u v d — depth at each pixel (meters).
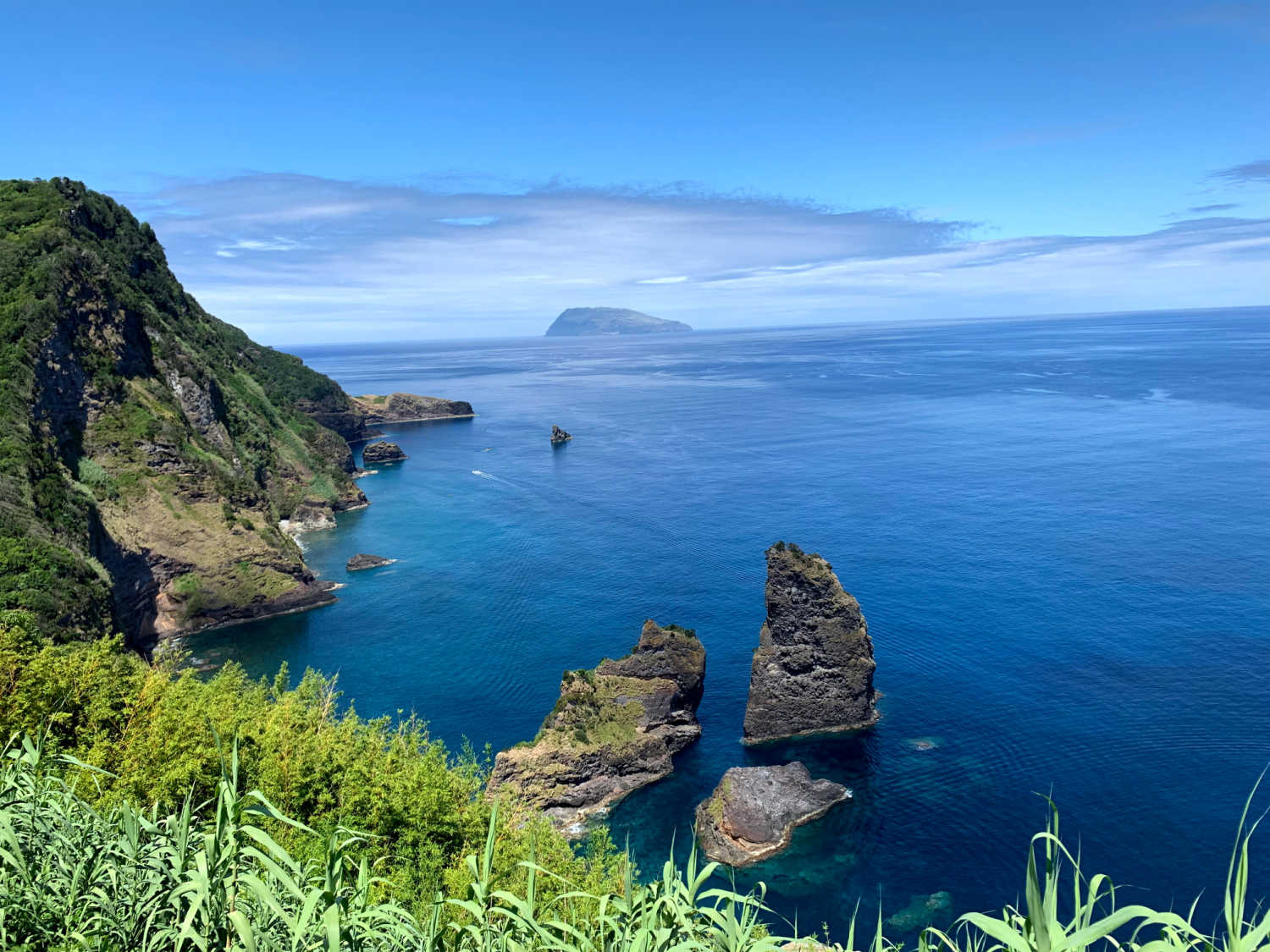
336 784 35.88
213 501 107.00
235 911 12.19
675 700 69.19
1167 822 53.97
